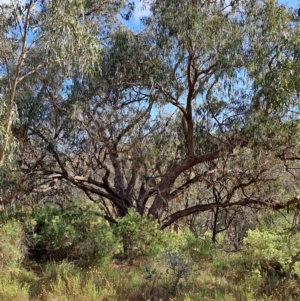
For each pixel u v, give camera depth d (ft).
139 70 38.34
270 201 38.09
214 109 39.93
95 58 28.12
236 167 39.32
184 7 35.53
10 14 27.94
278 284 24.68
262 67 33.91
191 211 42.50
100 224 32.89
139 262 31.60
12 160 29.96
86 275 26.68
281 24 33.14
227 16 36.27
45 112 39.83
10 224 30.22
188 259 28.53
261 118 35.63
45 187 42.86
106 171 44.01
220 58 35.04
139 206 43.80
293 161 39.42
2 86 34.42
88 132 40.01
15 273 26.37
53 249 30.68
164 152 42.19
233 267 29.45
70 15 26.30
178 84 39.22
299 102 31.71
